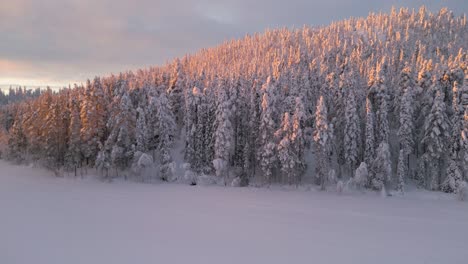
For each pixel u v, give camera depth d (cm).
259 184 6153
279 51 13188
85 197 4756
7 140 10462
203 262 2198
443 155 5641
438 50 12712
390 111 6531
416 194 5378
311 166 6544
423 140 5544
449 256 2450
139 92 8294
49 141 6862
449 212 4222
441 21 15912
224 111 6188
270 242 2672
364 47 12712
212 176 6419
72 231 2881
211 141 6556
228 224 3244
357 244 2691
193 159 6644
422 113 5838
